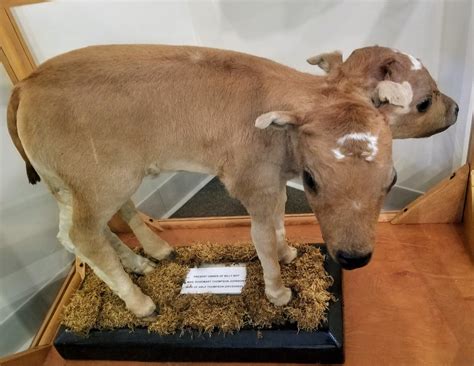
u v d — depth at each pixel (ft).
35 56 4.41
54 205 5.05
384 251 4.66
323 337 3.74
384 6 4.54
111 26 4.93
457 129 4.78
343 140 2.52
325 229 2.73
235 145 3.11
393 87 2.63
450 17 4.27
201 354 3.99
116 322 4.09
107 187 3.30
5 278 4.62
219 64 3.07
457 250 4.54
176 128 3.14
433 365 3.72
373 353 3.87
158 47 3.18
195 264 4.42
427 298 4.19
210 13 5.35
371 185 2.55
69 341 4.13
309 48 5.12
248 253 4.40
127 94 3.05
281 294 3.83
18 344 4.76
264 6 5.02
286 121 2.70
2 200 4.52
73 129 3.12
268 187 3.24
